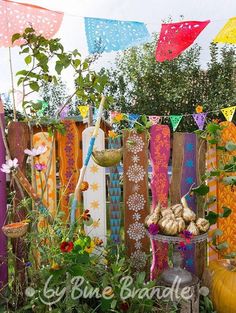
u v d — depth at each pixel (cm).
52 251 213
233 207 273
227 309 238
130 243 270
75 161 266
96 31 229
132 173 269
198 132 271
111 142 270
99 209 269
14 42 243
